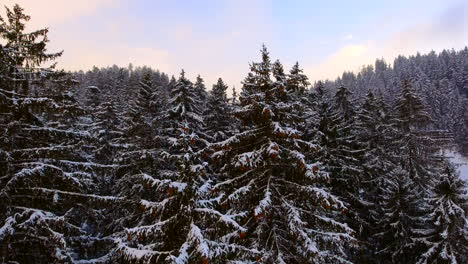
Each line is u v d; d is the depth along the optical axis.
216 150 13.52
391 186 23.98
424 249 21.05
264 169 13.63
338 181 23.03
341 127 25.28
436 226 20.02
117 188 22.94
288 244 13.20
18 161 12.43
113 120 28.89
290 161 13.16
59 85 13.79
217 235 9.70
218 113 28.58
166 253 8.62
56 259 11.33
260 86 14.18
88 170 13.80
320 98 30.86
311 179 12.20
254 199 13.25
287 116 13.84
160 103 27.36
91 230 19.11
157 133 23.19
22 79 13.01
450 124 80.69
